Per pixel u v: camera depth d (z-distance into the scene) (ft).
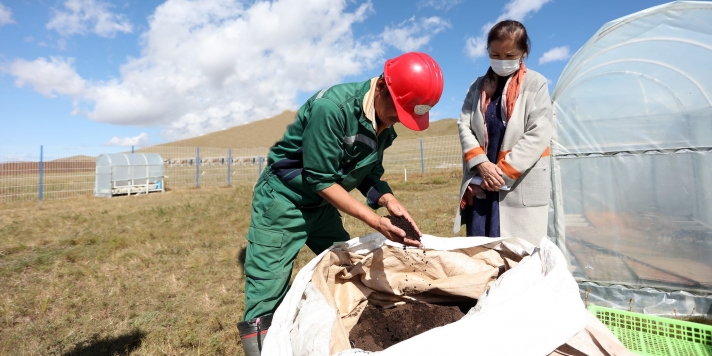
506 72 7.89
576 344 4.15
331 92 5.84
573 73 10.53
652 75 9.65
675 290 9.84
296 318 4.98
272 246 6.75
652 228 9.97
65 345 9.68
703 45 8.97
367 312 6.57
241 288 13.20
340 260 6.28
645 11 9.57
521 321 3.74
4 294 13.12
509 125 7.86
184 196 41.83
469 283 6.10
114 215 28.86
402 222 6.14
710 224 9.34
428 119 5.65
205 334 9.93
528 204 7.90
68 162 50.24
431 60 5.49
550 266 4.58
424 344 3.46
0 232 23.06
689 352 6.88
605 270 10.53
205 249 18.28
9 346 9.71
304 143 5.80
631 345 7.21
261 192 6.89
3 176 48.03
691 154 9.45
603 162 10.37
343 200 5.84
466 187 8.49
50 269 15.67
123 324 10.68
